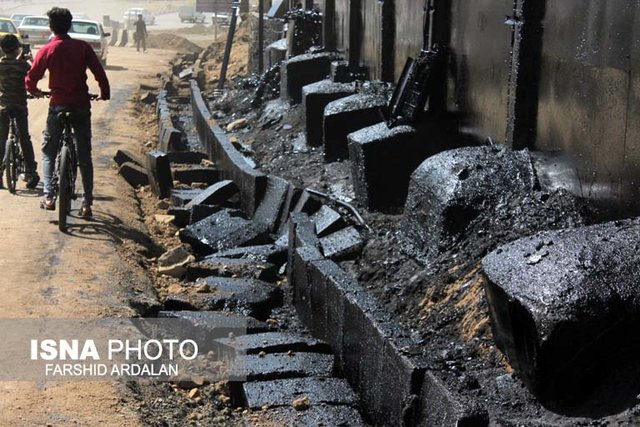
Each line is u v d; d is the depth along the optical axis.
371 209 10.13
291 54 19.70
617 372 4.70
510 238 7.07
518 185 7.65
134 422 5.41
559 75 7.36
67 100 9.74
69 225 9.90
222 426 5.85
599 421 4.50
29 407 5.46
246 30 35.88
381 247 8.89
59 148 10.05
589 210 6.82
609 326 4.62
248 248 10.16
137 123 20.06
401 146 10.05
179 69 36.00
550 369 4.73
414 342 5.81
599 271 4.81
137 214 11.38
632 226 5.32
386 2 13.30
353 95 13.20
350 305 6.70
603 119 6.59
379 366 5.98
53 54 9.60
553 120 7.50
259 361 6.77
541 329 4.66
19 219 9.99
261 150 15.69
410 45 12.30
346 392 6.34
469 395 5.01
